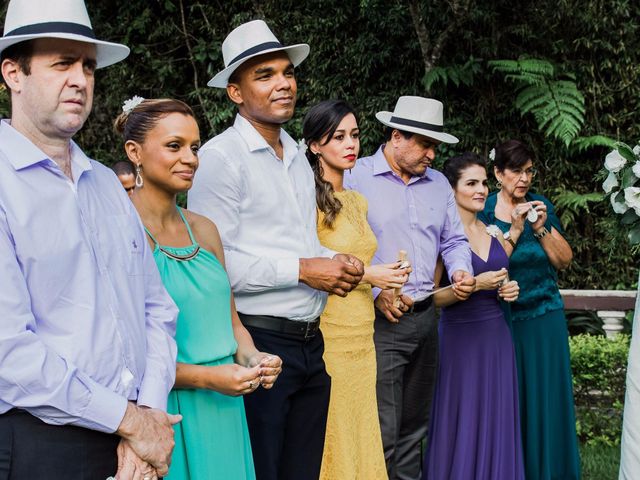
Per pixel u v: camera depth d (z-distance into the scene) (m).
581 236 7.38
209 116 7.76
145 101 2.59
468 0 6.79
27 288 1.96
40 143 2.06
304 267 2.93
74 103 2.04
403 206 3.97
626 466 3.40
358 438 3.40
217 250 2.75
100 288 2.07
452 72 7.05
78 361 2.00
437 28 7.27
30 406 1.92
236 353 2.70
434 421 4.17
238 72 3.06
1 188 1.95
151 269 2.31
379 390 3.84
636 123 7.34
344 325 3.37
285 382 2.98
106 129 8.08
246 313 2.98
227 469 2.58
